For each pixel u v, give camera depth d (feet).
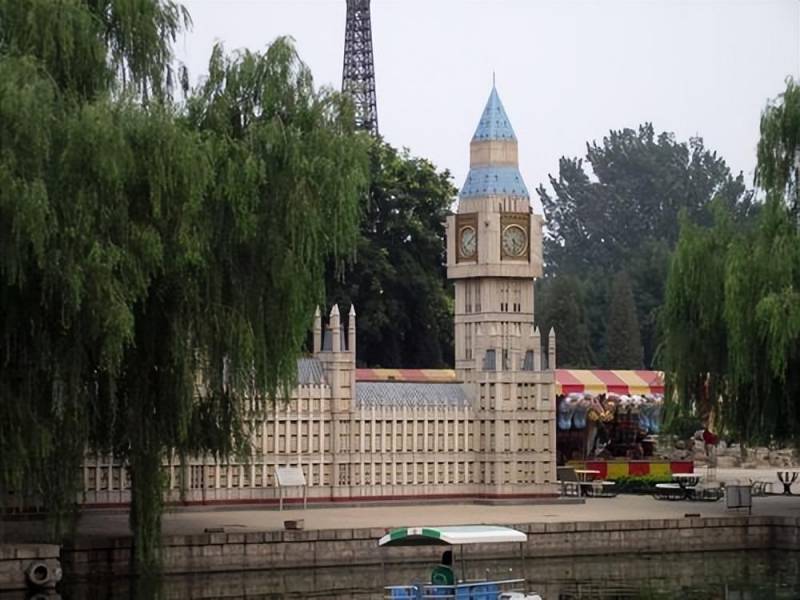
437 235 572.10
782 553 319.47
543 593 261.65
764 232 328.70
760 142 332.60
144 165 233.96
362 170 270.46
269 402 314.35
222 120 260.62
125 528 287.69
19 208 217.15
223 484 333.21
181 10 256.93
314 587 264.11
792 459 533.96
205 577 271.08
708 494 380.37
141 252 232.73
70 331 236.22
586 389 450.71
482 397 361.10
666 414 351.67
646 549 312.29
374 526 295.48
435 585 233.96
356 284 545.85
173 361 250.78
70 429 241.96
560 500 362.33
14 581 246.27
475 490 360.28
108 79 240.94
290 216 259.39
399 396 356.59
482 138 375.04
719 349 343.46
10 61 222.89
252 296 263.70
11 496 265.75
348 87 296.92
